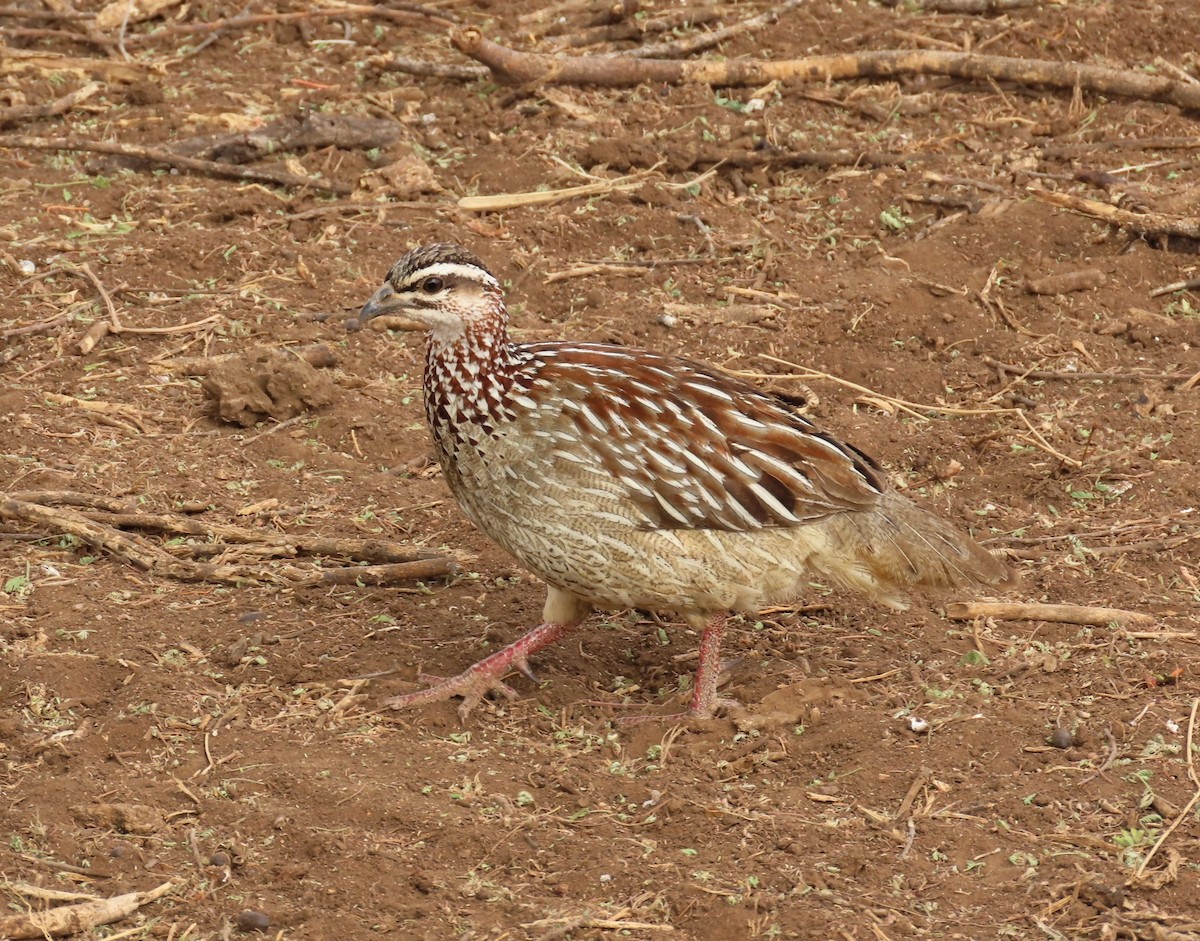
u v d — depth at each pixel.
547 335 14.83
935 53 19.16
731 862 8.91
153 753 9.75
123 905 8.45
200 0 20.72
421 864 8.88
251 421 13.63
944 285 15.76
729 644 11.23
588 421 9.89
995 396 14.24
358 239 16.30
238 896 8.61
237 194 16.95
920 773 9.59
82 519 11.97
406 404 14.05
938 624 11.30
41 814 9.15
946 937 8.28
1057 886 8.62
